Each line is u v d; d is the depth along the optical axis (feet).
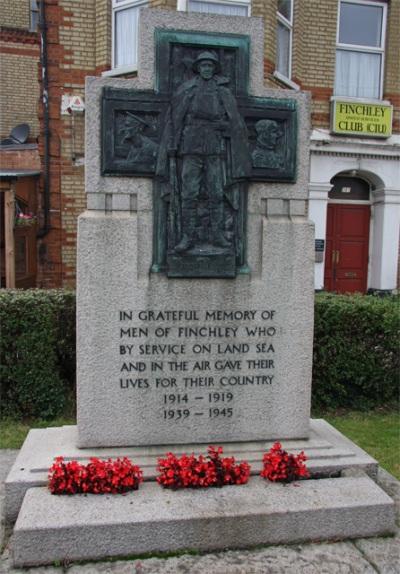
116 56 32.09
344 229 39.06
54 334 17.81
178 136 11.50
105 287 11.57
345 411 19.60
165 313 11.84
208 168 11.75
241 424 12.35
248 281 12.10
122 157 11.46
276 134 11.96
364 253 39.42
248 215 12.09
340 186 38.81
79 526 9.61
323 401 19.72
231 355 12.18
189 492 10.64
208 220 11.91
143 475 11.11
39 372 17.72
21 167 46.65
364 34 38.09
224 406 12.25
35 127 56.65
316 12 35.65
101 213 11.55
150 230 11.68
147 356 11.85
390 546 10.34
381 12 37.88
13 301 17.39
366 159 36.88
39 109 32.45
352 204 39.04
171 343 11.91
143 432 12.00
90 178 11.45
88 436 11.82
